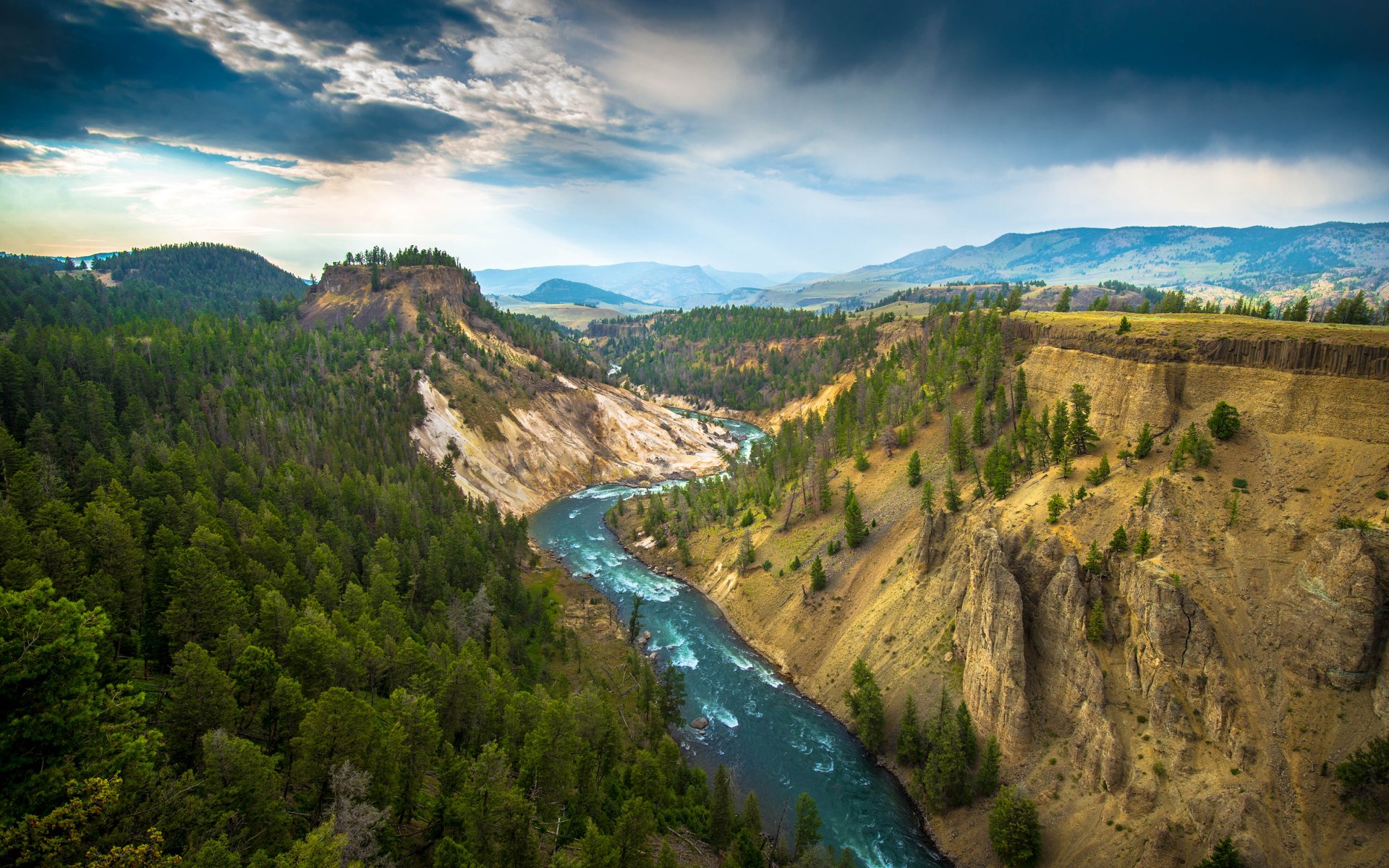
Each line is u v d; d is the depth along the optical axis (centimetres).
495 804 4647
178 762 4578
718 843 5984
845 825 6881
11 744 3023
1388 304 10362
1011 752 6731
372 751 4822
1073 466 8506
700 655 10344
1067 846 5881
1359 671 5203
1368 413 6488
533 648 9819
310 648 5700
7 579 5209
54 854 2836
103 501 7294
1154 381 8288
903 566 9712
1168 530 6731
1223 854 4938
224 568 7069
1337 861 4772
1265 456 6881
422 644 7300
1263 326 8250
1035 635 7112
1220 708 5631
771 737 8269
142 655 6084
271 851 4022
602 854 4516
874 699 7938
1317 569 5609
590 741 6619
